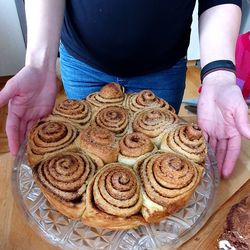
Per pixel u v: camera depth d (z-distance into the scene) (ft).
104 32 1.59
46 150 1.15
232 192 1.25
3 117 2.83
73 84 1.90
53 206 1.13
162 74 1.81
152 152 1.17
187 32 1.78
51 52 1.47
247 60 2.55
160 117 1.29
